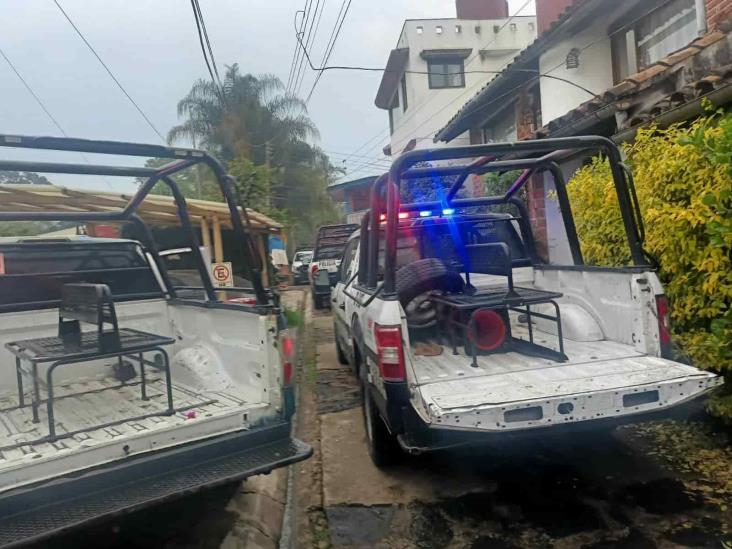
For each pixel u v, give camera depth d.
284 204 26.97
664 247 4.47
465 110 15.55
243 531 3.90
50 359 3.44
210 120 26.27
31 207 8.05
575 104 11.90
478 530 3.73
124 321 5.21
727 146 3.87
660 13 9.99
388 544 3.67
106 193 7.70
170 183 4.68
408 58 24.58
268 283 6.16
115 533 3.92
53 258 5.03
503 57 24.52
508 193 5.73
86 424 3.70
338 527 3.92
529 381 3.78
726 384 4.35
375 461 4.69
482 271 5.40
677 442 4.67
